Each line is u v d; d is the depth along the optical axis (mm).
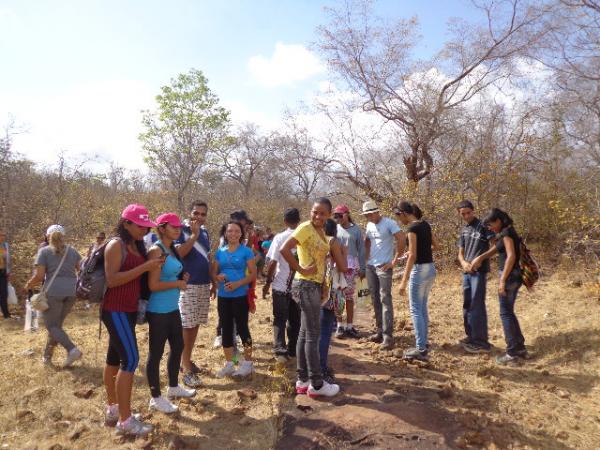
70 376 5117
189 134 21797
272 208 20125
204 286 4914
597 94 14875
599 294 7094
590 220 9133
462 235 6156
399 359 5562
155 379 4117
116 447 3604
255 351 6027
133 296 3734
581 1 14602
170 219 4043
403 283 5422
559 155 12703
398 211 5516
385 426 3852
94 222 16594
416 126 15219
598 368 4988
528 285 5434
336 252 4406
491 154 12180
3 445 3594
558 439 3719
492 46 15531
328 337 4684
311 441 3668
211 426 3955
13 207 12453
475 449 3582
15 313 9078
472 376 5082
